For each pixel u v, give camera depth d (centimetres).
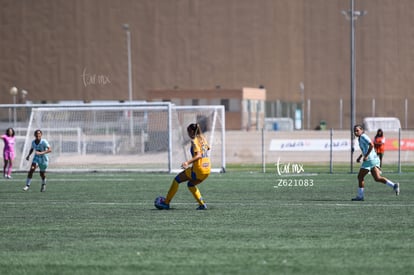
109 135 10094
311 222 3903
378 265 2738
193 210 4528
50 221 4062
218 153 11250
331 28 18775
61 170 8656
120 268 2731
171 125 8588
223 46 19050
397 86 18388
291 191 5828
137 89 19088
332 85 18738
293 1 18950
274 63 18938
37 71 19138
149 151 9931
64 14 19100
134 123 10356
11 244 3281
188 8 19088
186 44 19112
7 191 6081
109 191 5984
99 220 4078
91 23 19038
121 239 3388
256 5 19038
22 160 8962
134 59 19088
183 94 16175
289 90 18988
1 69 19262
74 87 19000
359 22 18575
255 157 11175
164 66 19100
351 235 3438
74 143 9825
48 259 2919
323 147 9819
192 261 2839
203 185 6481
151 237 3434
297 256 2919
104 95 18988
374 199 5112
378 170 5072
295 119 19038
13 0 19262
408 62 18350
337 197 5297
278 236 3422
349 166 9712
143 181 7056
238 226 3772
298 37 18938
